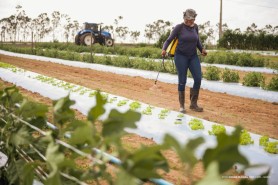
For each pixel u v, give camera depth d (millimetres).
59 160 1292
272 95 11727
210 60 26266
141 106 9164
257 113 9141
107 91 11953
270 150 5320
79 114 8117
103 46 42562
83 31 44500
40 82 14141
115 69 21188
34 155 2002
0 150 2590
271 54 41812
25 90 12078
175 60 8094
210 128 6828
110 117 1268
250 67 23547
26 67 21812
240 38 53500
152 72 19203
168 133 860
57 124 1729
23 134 1941
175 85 14430
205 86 14156
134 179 966
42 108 1968
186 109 8938
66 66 23984
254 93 12195
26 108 2006
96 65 24156
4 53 43344
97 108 1316
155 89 12586
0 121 2373
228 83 15188
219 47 54375
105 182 3684
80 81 14914
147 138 6145
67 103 1744
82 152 1316
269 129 7285
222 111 9109
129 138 6066
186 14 7691
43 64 25250
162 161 1171
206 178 727
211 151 922
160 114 7895
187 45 7859
